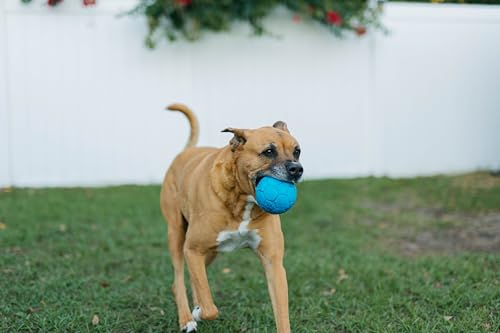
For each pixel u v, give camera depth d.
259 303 5.14
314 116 10.47
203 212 4.18
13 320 4.68
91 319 4.73
